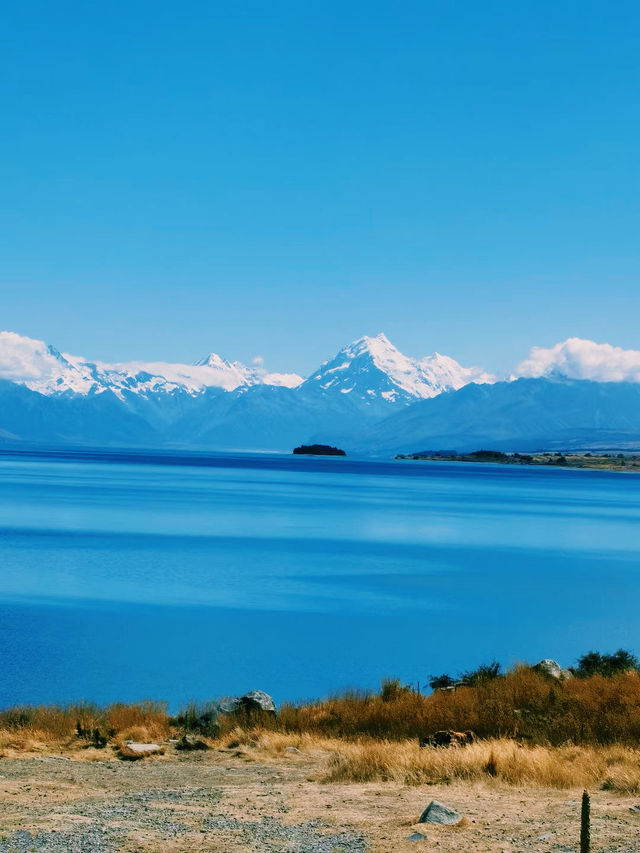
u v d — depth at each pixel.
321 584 92.69
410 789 21.17
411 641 64.69
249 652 59.34
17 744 28.45
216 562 107.12
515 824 17.05
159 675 52.06
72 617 69.75
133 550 116.06
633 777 21.14
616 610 79.44
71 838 16.02
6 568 96.69
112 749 28.70
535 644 64.25
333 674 53.47
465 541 142.88
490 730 29.14
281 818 17.89
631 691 32.72
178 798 20.22
